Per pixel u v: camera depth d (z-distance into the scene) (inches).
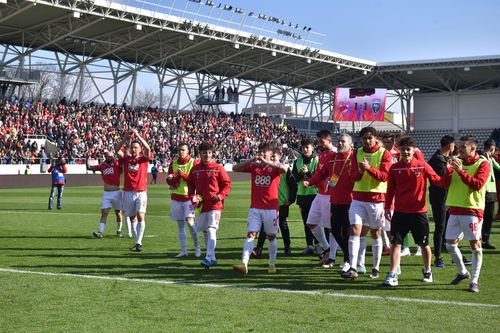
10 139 1477.6
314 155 415.8
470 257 403.5
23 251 415.8
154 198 1028.5
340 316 243.1
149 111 1987.0
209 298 274.1
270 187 338.0
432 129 2391.7
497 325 230.5
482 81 2266.2
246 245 337.4
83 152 1599.4
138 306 258.2
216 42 1814.7
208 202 358.6
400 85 2380.7
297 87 2428.6
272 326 228.5
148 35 1616.6
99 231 496.7
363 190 323.0
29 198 1005.8
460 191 302.5
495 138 2192.4
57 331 220.8
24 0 1311.5
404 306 260.5
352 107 2089.1
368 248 444.8
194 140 1930.4
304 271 346.9
